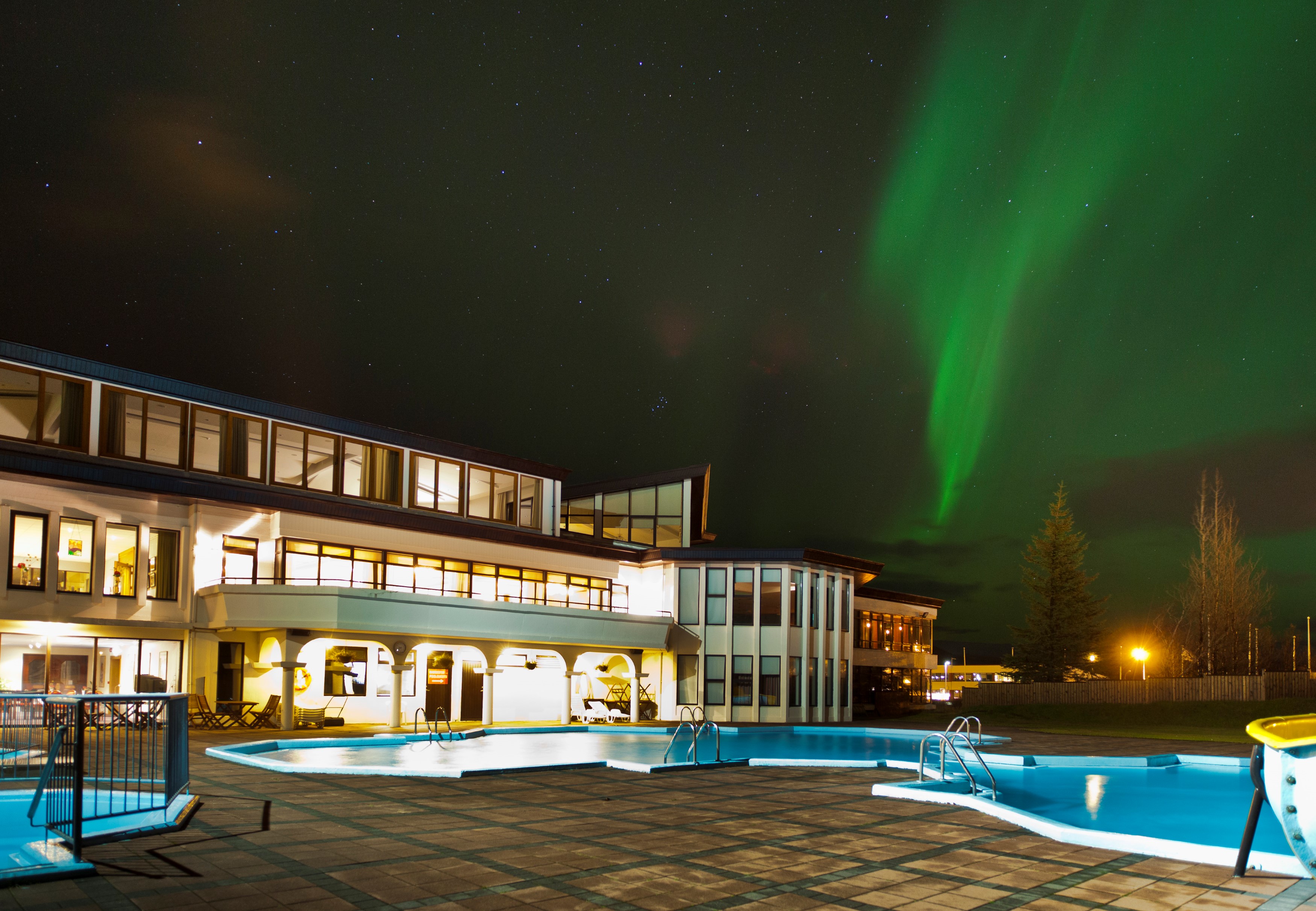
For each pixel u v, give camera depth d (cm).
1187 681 4478
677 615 4066
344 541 3033
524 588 3659
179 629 2675
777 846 956
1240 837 1275
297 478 3136
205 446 2912
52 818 969
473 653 3391
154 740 1066
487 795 1327
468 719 3350
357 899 704
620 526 4534
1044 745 2738
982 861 880
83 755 811
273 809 1123
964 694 5156
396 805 1189
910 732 3209
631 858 880
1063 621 5831
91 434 2653
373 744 2302
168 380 2841
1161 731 3591
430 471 3541
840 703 4303
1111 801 1634
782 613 4041
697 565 4100
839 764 1891
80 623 2477
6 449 2383
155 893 705
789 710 3984
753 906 710
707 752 2400
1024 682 5853
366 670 3064
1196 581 5334
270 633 2767
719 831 1049
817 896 743
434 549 3316
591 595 3984
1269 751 748
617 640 3562
